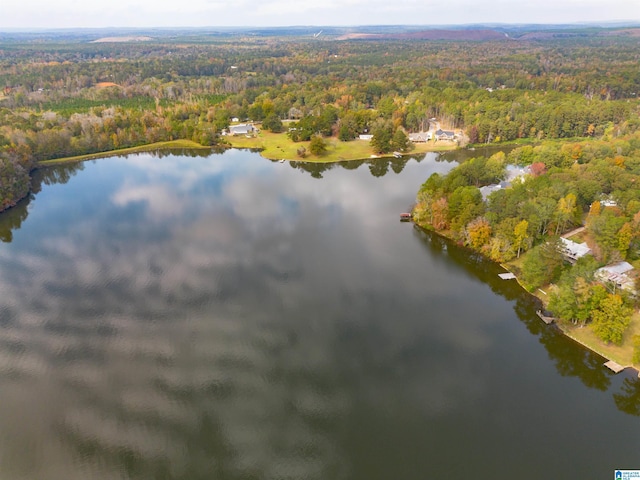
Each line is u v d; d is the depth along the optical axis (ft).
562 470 266.16
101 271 478.59
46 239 554.87
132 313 408.26
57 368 344.90
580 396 318.24
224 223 594.24
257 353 358.84
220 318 400.26
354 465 270.67
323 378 334.44
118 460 274.77
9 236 564.71
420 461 272.51
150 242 542.16
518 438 286.87
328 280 458.91
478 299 426.51
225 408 309.83
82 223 601.21
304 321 395.75
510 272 467.52
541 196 516.73
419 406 310.86
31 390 324.39
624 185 565.94
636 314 383.04
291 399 316.81
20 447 282.56
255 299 427.33
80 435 290.56
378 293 436.76
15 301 427.74
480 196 540.93
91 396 319.88
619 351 351.25
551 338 373.81
